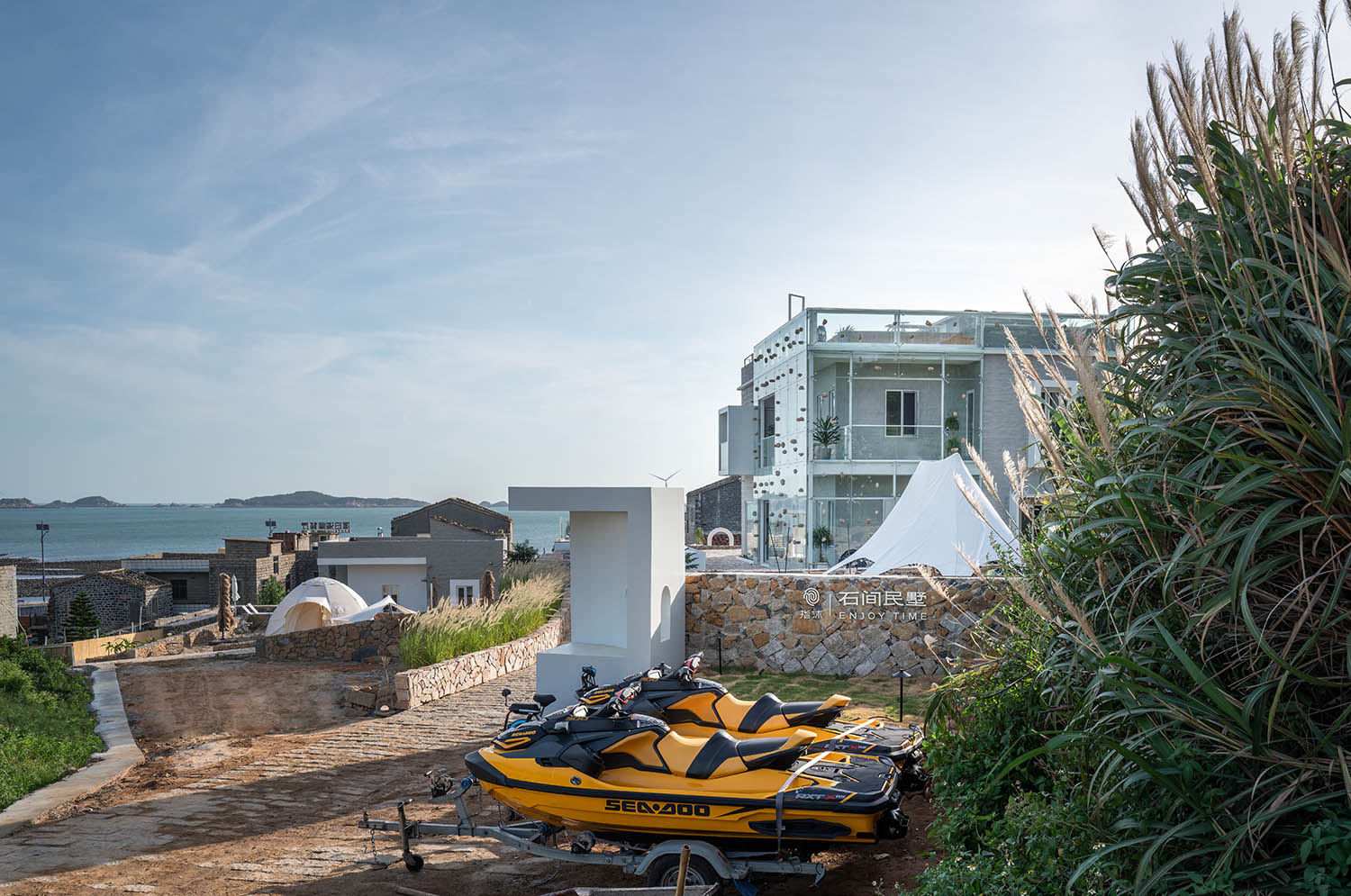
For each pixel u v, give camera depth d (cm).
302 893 548
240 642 2178
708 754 503
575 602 1114
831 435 2316
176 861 615
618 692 609
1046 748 347
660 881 495
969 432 2338
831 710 602
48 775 872
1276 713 301
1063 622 394
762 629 1225
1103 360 406
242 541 4253
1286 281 315
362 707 1208
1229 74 315
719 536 4516
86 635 3556
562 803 512
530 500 1055
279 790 804
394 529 4272
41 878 586
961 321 2333
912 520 1381
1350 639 269
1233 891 284
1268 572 295
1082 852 373
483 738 993
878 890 458
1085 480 397
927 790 612
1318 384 300
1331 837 272
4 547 18788
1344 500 287
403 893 545
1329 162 344
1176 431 329
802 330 2331
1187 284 360
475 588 3209
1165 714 314
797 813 468
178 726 1178
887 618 1172
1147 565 339
